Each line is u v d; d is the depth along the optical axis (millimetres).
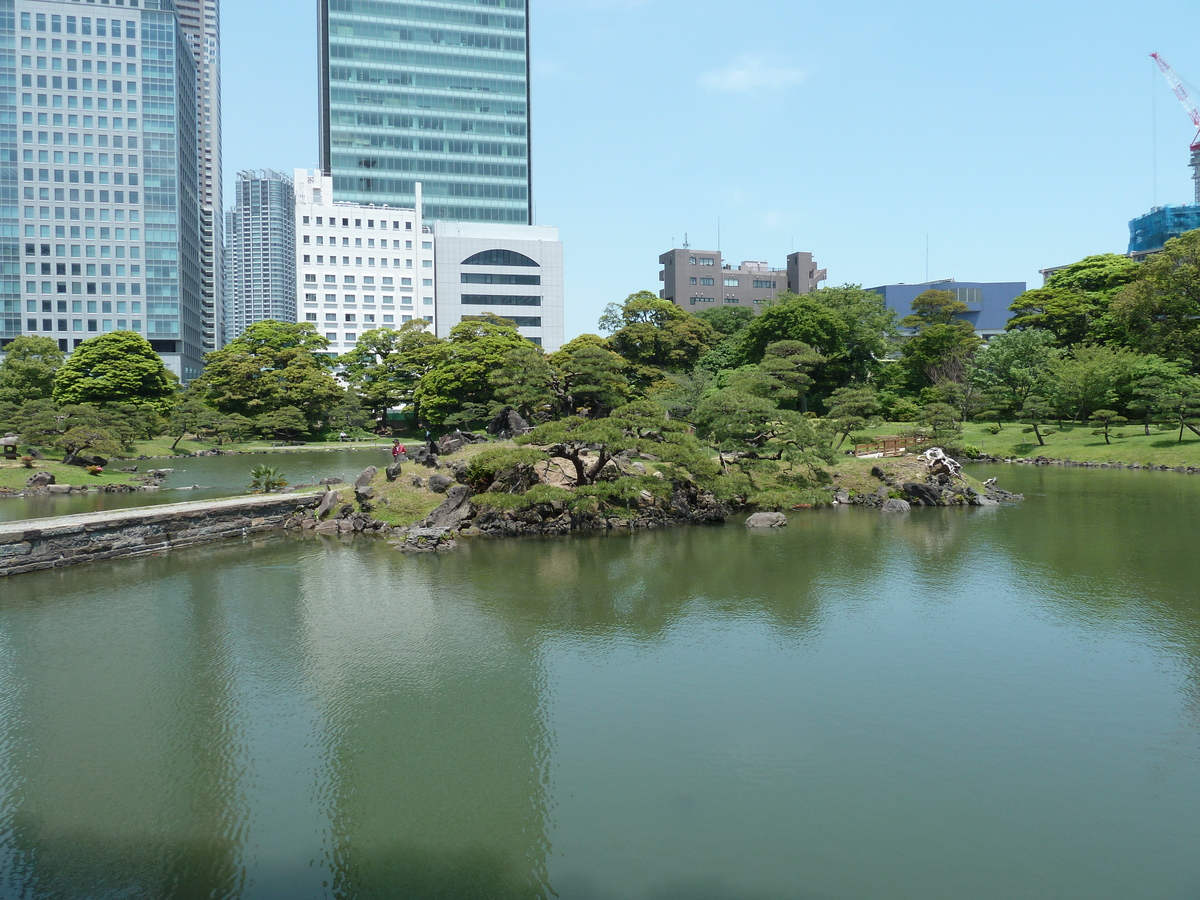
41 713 20703
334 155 174250
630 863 14500
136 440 94188
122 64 151000
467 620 28281
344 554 39250
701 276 181375
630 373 114438
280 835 15422
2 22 144500
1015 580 33250
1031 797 16609
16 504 52188
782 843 15062
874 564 36500
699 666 23875
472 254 172625
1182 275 85438
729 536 43938
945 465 57531
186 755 18500
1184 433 80812
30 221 147125
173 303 155375
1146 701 21109
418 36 179500
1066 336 107688
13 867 14398
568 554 39156
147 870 14320
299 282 165375
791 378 79812
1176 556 37312
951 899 13430
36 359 106062
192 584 33156
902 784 17141
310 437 116688
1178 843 14992
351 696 21781
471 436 67375
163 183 154125
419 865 14484
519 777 17484
